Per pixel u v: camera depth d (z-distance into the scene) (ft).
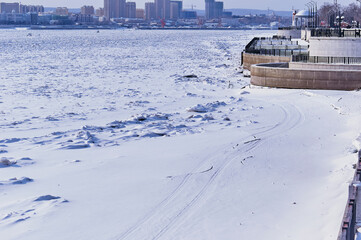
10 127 101.35
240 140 86.43
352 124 96.73
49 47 492.54
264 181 64.03
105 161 74.28
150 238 47.55
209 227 49.88
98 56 350.43
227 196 58.65
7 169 70.95
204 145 83.20
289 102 124.26
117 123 102.83
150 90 161.17
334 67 140.05
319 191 59.41
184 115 113.39
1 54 375.66
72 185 63.46
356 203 43.27
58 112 119.65
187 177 65.98
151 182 64.08
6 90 160.97
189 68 245.45
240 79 190.08
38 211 54.24
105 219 52.19
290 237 47.21
